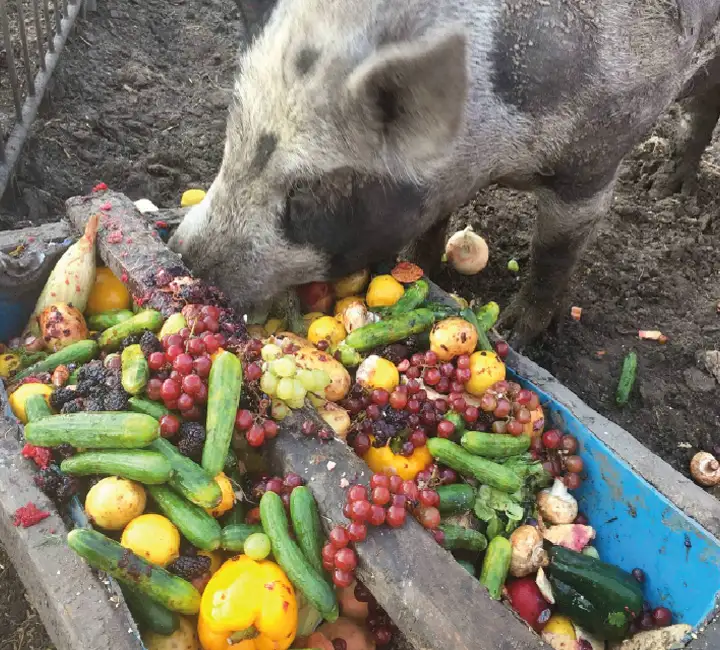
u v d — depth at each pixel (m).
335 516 0.70
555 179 1.07
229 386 0.74
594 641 0.84
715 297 1.48
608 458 0.89
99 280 0.99
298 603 0.70
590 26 0.93
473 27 0.86
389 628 0.76
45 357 0.88
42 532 0.68
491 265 1.49
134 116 1.71
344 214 0.89
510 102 0.93
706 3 1.07
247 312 0.98
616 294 1.47
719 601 0.72
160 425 0.72
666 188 1.74
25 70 1.47
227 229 0.92
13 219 1.35
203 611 0.65
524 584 0.84
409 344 0.96
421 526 0.71
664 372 1.33
